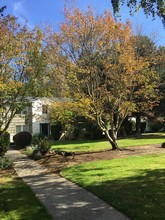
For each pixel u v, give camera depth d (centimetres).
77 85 1497
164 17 759
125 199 671
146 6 735
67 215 593
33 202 695
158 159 1238
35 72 1379
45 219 573
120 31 1460
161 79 2570
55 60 1437
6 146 1620
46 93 1451
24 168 1230
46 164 1316
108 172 1001
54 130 3122
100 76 1560
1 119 1595
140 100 2006
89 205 653
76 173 1033
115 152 1562
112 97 1565
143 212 579
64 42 1448
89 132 3098
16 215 606
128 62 1484
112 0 748
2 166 1243
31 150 1959
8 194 787
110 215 581
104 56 1509
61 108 1539
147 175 916
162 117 3300
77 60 1470
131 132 3438
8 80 1312
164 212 574
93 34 1459
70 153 1563
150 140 2395
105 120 1831
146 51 1878
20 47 1330
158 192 716
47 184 896
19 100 1413
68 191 790
